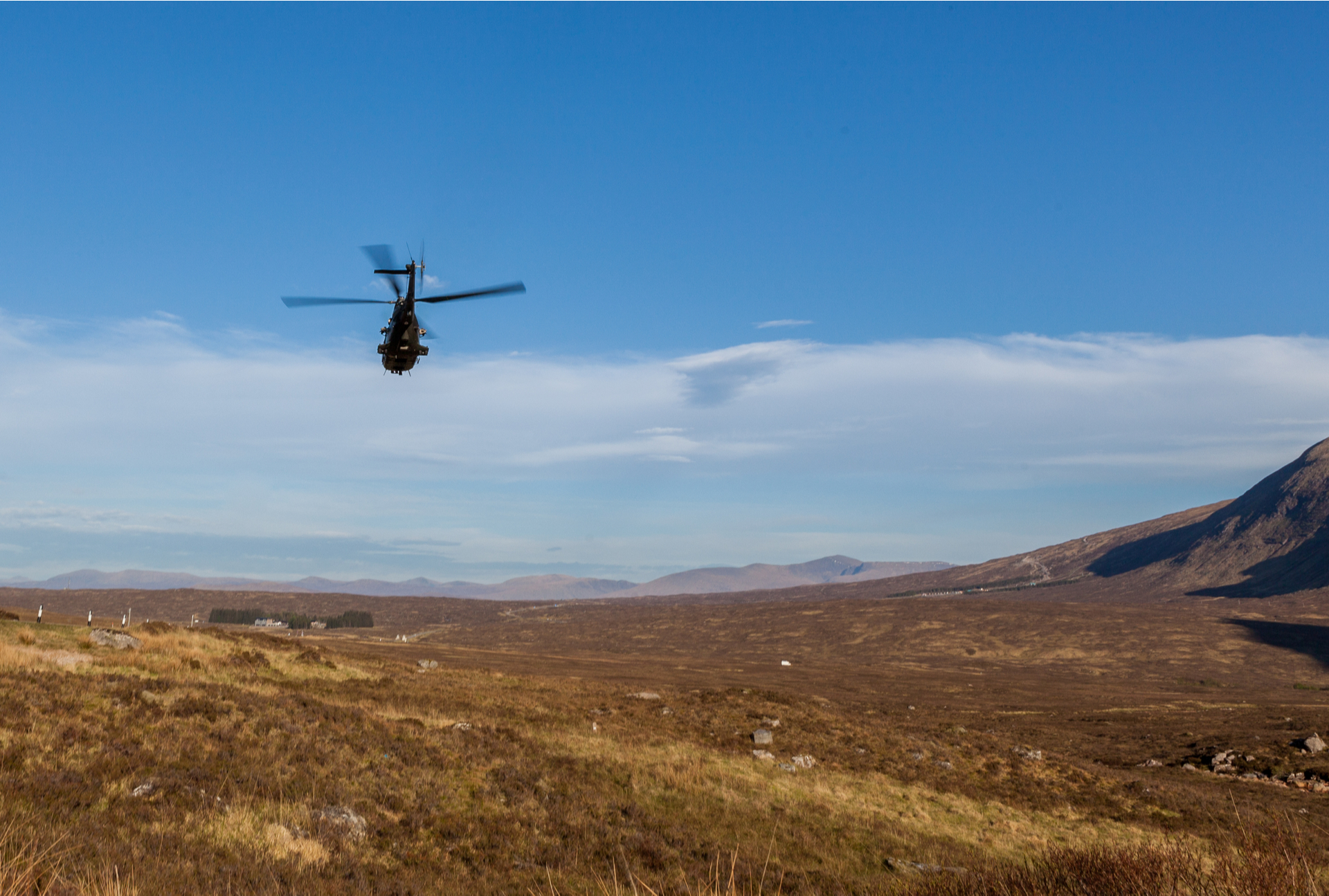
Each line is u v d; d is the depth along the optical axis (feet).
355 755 78.59
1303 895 25.00
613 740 115.34
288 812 57.93
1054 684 413.59
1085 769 134.92
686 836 75.97
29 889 31.30
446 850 60.59
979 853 84.53
